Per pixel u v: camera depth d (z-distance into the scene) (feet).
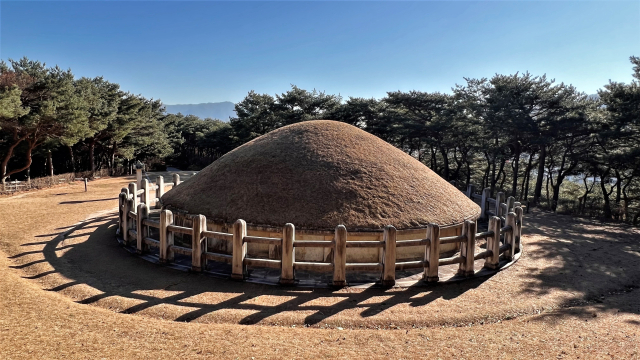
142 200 50.80
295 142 42.06
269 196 34.01
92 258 32.19
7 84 81.51
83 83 113.09
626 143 73.36
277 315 21.35
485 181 121.90
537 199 86.58
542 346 18.48
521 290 27.04
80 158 157.99
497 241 31.14
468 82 102.32
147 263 30.89
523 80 85.15
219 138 175.42
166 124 206.69
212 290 25.18
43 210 55.98
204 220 28.45
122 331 18.93
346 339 18.79
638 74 68.13
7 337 17.71
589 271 32.50
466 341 18.89
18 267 29.91
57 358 16.08
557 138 84.17
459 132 102.63
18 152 102.89
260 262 26.71
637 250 41.29
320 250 31.63
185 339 18.24
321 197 33.65
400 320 21.27
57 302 22.35
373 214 32.37
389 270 26.55
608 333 20.12
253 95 153.99
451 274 29.71
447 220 34.63
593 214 74.38
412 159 46.65
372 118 125.49
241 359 16.51
